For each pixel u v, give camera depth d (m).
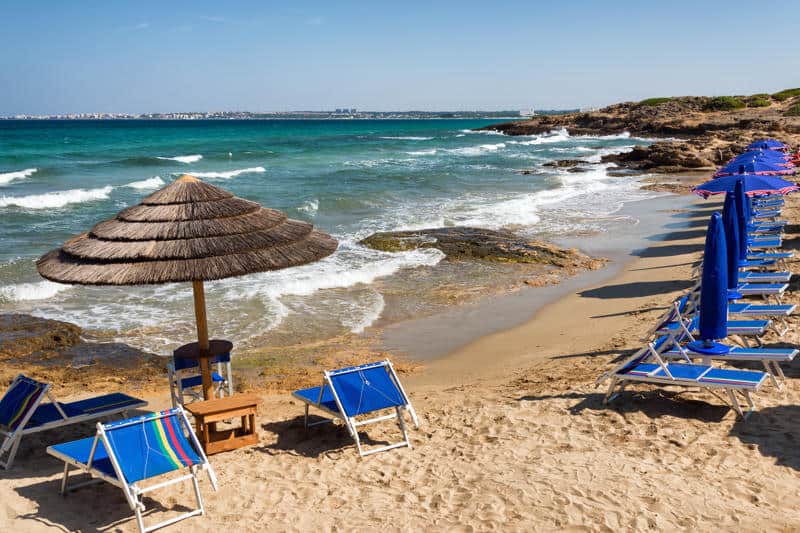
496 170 37.25
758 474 5.11
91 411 6.39
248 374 8.91
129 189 28.02
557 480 5.23
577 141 72.81
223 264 5.71
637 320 10.42
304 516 5.09
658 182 31.86
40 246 16.20
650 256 15.82
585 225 20.23
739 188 10.49
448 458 5.93
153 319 11.27
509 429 6.40
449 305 12.23
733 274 8.65
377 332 10.74
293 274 13.95
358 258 15.48
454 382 8.55
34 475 5.92
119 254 5.66
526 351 9.64
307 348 9.95
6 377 8.83
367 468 5.89
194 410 6.15
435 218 20.73
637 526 4.52
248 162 41.47
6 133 85.94
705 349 6.71
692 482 5.05
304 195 24.94
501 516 4.79
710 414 6.30
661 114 82.31
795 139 45.62
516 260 15.57
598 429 6.18
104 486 5.68
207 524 5.02
